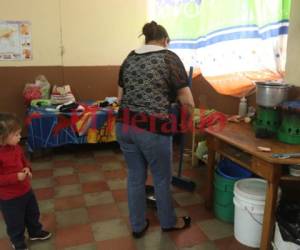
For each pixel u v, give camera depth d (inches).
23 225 74.0
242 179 82.7
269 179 67.0
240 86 106.2
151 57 70.2
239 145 72.3
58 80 163.6
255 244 77.6
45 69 160.6
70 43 161.8
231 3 105.3
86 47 164.6
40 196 104.0
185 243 80.1
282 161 63.2
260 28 95.2
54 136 136.4
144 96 70.3
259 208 73.9
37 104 144.1
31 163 133.3
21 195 71.0
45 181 115.7
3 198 69.1
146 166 79.0
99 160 138.6
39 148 138.4
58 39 159.6
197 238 82.2
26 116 151.7
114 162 136.3
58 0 155.5
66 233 84.1
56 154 144.8
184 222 87.0
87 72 166.7
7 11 149.3
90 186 112.2
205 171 124.4
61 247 78.5
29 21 153.4
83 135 139.9
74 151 149.1
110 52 168.9
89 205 98.9
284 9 86.3
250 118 92.8
